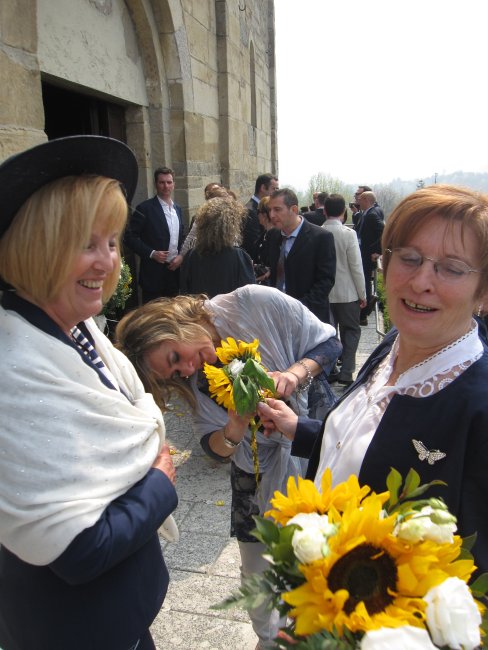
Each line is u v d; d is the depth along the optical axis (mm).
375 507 845
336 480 1195
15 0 3234
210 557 2729
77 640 1179
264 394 1751
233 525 2059
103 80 5074
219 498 3271
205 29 7465
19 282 1123
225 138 8508
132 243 5676
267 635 1924
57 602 1169
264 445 1922
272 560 870
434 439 1046
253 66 11117
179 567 2660
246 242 5969
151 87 6164
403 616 777
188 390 1903
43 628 1176
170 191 5840
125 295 4762
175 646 2195
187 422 4277
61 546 1011
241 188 9727
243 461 1904
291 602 808
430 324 1091
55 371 1092
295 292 4621
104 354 1398
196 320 1907
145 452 1245
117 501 1173
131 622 1247
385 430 1117
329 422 1401
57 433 1041
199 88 7227
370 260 7992
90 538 1053
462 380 1061
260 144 12312
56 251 1079
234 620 2318
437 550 818
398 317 1144
